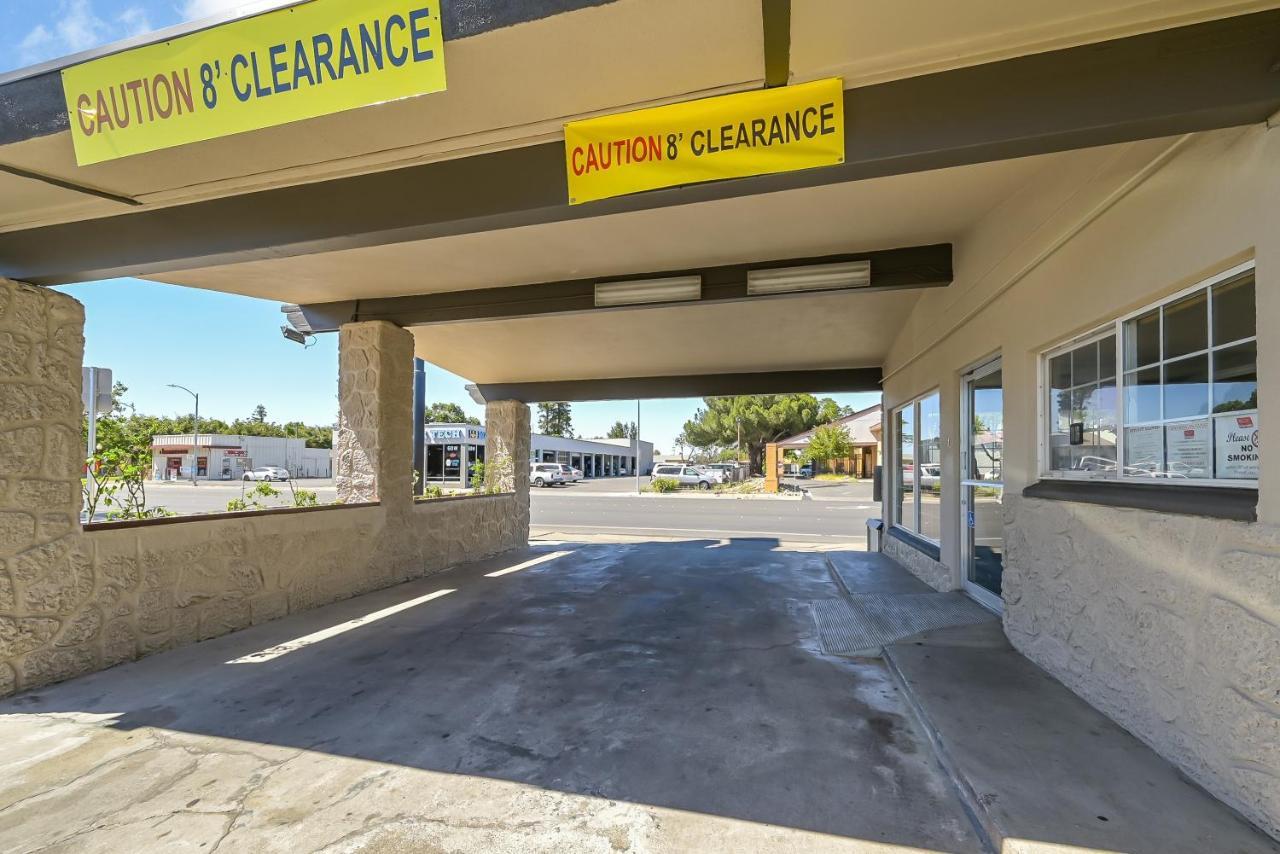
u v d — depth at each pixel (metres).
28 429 3.93
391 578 7.27
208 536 5.05
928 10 2.39
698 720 3.46
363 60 2.71
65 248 4.31
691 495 28.66
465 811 2.57
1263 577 2.22
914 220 4.95
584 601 6.49
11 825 2.47
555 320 7.98
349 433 7.19
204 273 6.12
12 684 3.81
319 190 3.80
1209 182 2.54
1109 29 2.49
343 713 3.57
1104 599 3.21
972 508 5.96
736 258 5.87
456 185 3.56
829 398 47.75
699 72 2.80
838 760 2.98
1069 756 2.78
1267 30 2.33
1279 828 2.16
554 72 2.79
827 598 6.59
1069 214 3.54
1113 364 3.40
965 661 4.12
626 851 2.30
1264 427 2.25
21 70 3.12
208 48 2.88
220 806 2.61
